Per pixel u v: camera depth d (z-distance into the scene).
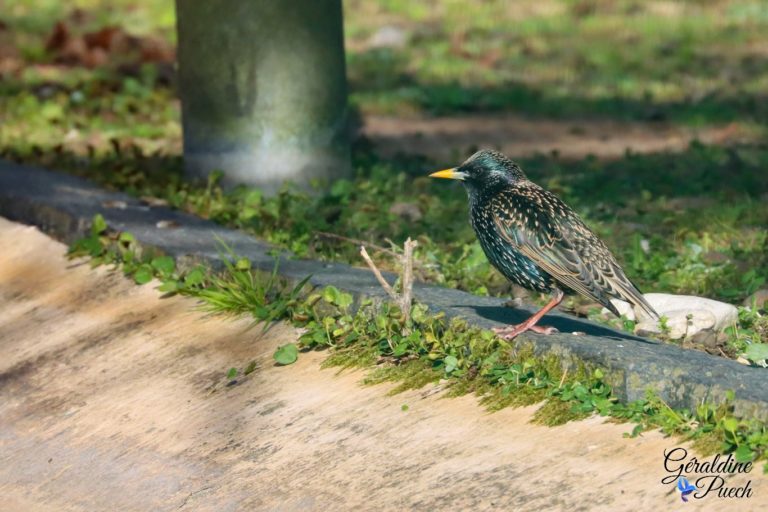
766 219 15.79
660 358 9.67
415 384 10.44
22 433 11.49
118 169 17.97
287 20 16.42
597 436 9.22
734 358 10.83
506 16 34.12
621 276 10.33
